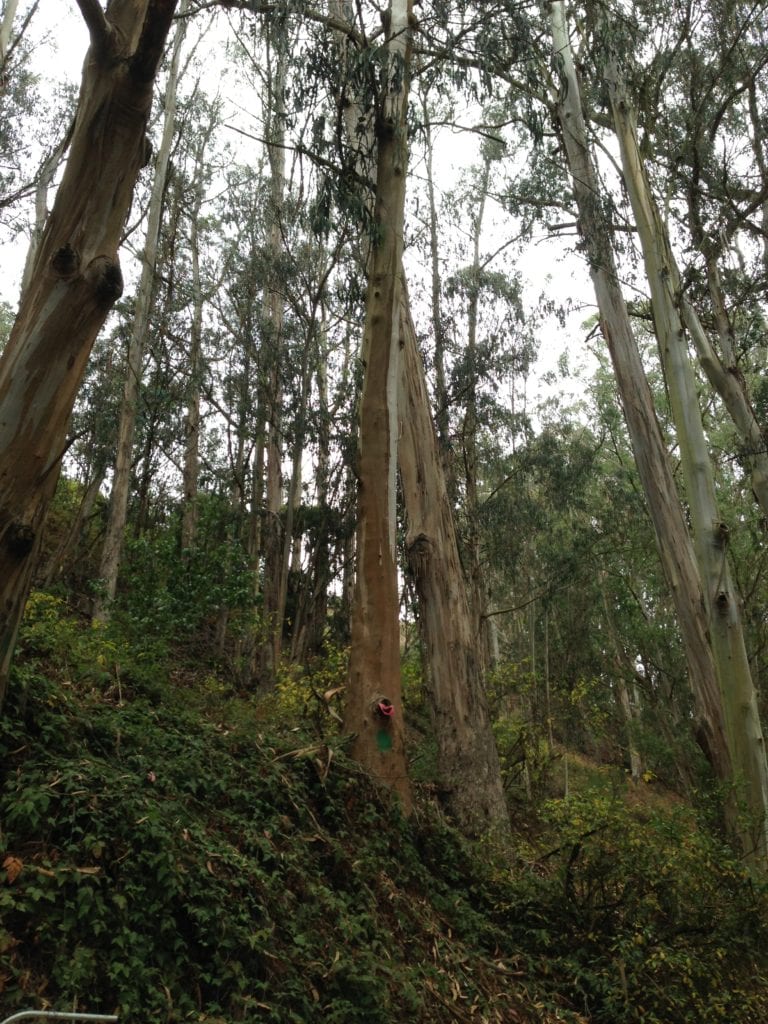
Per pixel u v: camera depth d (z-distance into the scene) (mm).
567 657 23906
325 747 7574
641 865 6945
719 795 8570
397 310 9602
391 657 8625
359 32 10133
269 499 20281
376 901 6227
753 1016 6379
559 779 18078
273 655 16203
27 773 4812
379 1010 4797
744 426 14312
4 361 4574
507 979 6340
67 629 8445
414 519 11992
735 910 6770
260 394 19969
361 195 9961
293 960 4805
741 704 11367
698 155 14016
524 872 7977
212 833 5414
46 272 4617
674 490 13219
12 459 4441
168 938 4348
